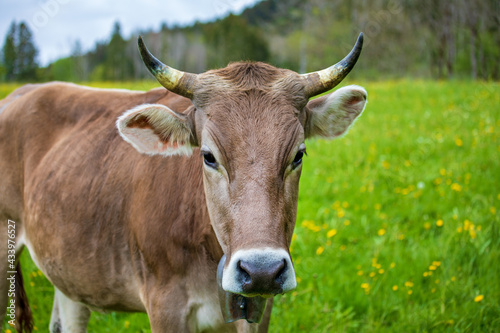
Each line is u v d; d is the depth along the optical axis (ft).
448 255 16.28
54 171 12.24
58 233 11.82
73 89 13.71
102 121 12.50
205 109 9.14
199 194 10.01
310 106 10.11
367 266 16.40
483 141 28.45
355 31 89.51
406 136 30.76
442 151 27.78
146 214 10.48
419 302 14.80
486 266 15.58
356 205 21.13
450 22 83.76
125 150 11.66
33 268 16.85
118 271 11.22
